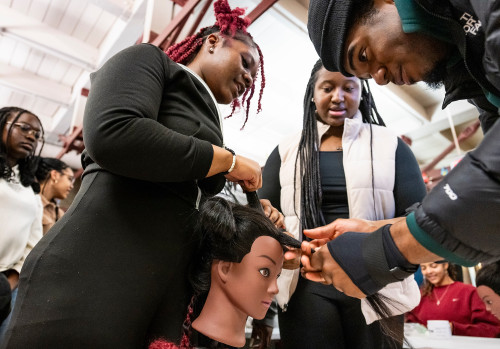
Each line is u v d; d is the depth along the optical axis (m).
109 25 3.70
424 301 2.45
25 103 5.27
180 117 0.71
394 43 0.67
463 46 0.60
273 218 1.07
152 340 0.63
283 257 0.79
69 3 3.50
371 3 0.68
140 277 0.60
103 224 0.61
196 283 0.71
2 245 1.38
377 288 0.66
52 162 2.35
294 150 1.26
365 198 1.07
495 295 2.06
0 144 1.50
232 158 0.70
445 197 0.53
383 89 3.84
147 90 0.64
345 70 0.79
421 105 4.38
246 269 0.73
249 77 0.95
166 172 0.61
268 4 2.41
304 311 1.04
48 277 0.56
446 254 0.56
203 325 0.72
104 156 0.58
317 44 0.79
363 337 1.01
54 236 0.60
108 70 0.64
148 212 0.64
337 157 1.18
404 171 1.13
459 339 1.69
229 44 0.92
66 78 4.67
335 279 0.72
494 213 0.49
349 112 1.19
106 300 0.57
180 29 2.58
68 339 0.54
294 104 4.15
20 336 0.53
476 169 0.51
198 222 0.72
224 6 0.94
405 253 0.60
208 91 0.82
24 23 3.56
